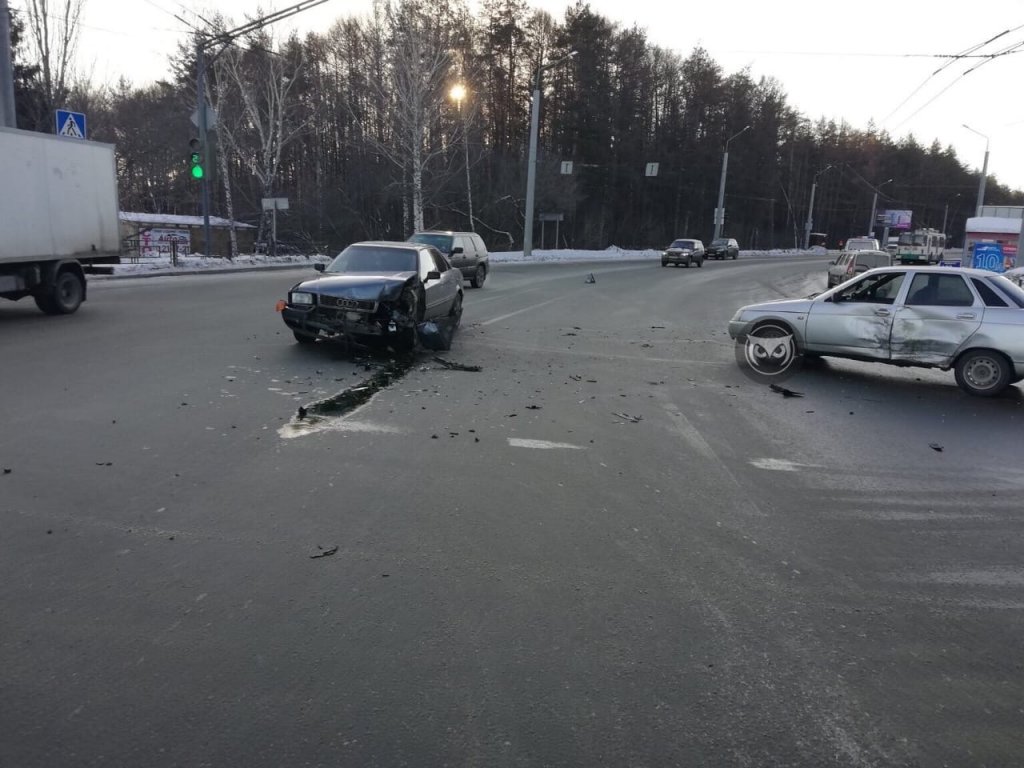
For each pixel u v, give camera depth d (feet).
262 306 50.26
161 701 9.23
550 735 8.86
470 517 15.47
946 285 31.53
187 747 8.45
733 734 8.98
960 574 13.62
